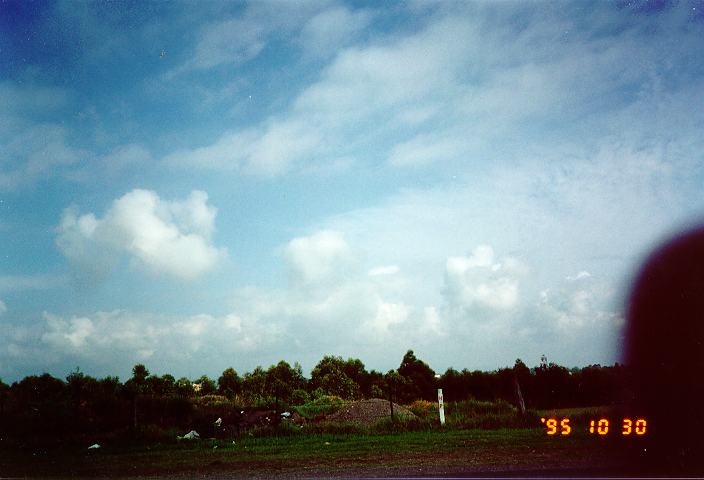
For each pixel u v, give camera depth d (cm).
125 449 1030
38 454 993
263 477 643
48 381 1948
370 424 1436
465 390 2452
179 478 666
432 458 727
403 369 3706
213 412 1653
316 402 2597
